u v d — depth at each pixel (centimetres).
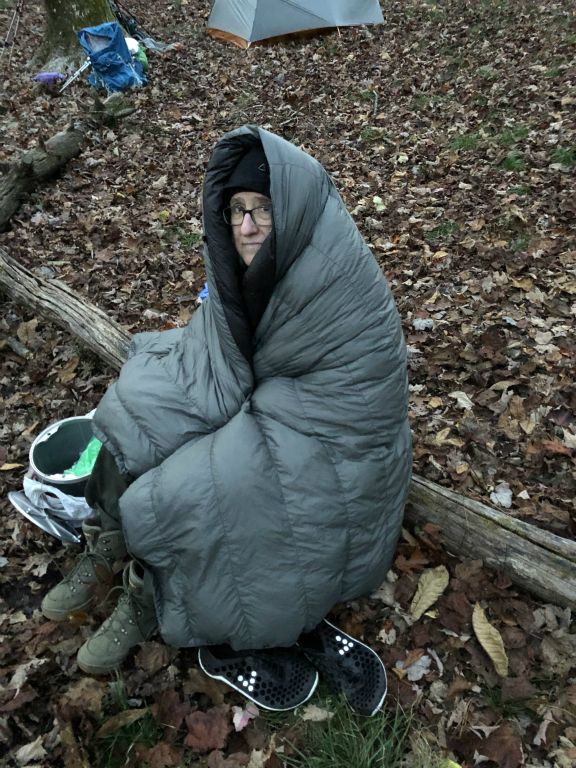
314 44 978
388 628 230
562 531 255
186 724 203
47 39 900
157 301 424
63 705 204
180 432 208
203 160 633
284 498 191
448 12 1040
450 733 199
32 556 260
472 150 599
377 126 692
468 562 242
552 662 213
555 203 488
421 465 288
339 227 195
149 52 920
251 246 196
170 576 199
